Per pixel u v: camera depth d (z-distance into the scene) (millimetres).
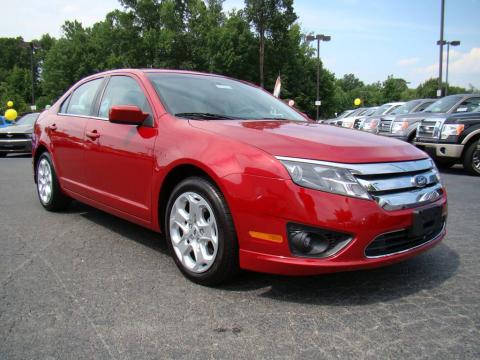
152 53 54562
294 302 2867
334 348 2332
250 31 54406
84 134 4340
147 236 4320
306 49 64062
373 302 2885
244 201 2779
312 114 65000
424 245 3053
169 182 3381
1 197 6266
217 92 4152
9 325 2535
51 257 3682
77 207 5562
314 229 2658
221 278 2990
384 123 13078
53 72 63625
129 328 2514
